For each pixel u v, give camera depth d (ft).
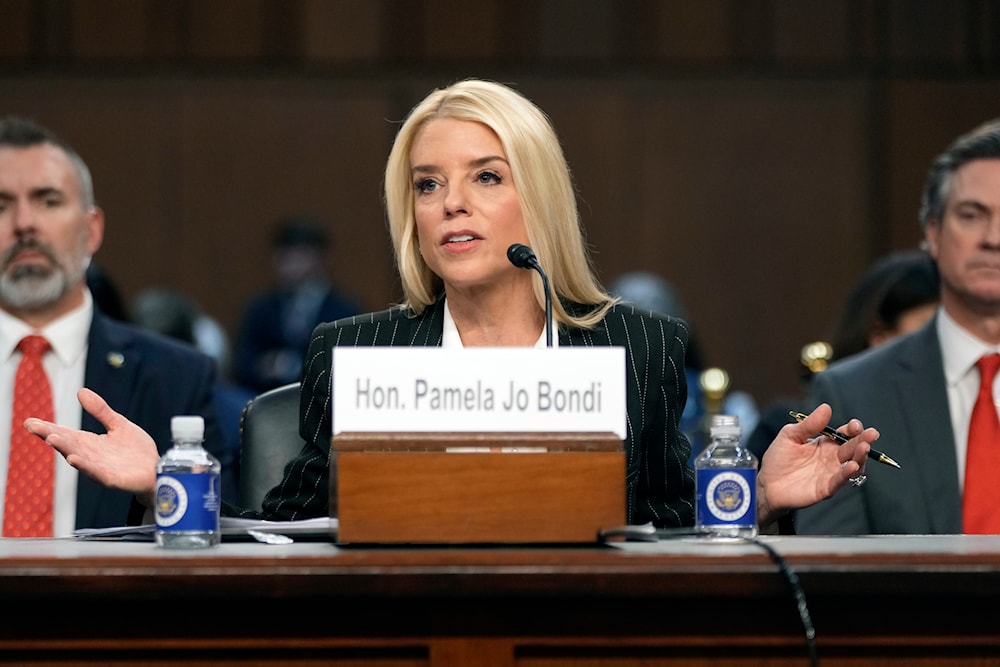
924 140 42.63
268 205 42.50
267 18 42.50
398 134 13.55
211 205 42.42
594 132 42.57
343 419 10.12
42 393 18.11
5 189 18.26
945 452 16.78
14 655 9.05
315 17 42.45
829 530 16.66
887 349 17.69
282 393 15.90
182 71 42.34
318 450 13.38
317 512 13.23
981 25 42.50
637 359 13.53
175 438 10.69
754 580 8.99
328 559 9.06
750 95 42.70
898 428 16.94
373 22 42.50
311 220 40.70
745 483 11.15
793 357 42.78
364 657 9.16
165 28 42.29
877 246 42.75
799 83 42.70
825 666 9.29
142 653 9.10
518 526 10.02
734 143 42.75
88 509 17.54
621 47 42.63
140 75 42.24
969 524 16.60
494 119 13.02
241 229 42.45
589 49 42.63
